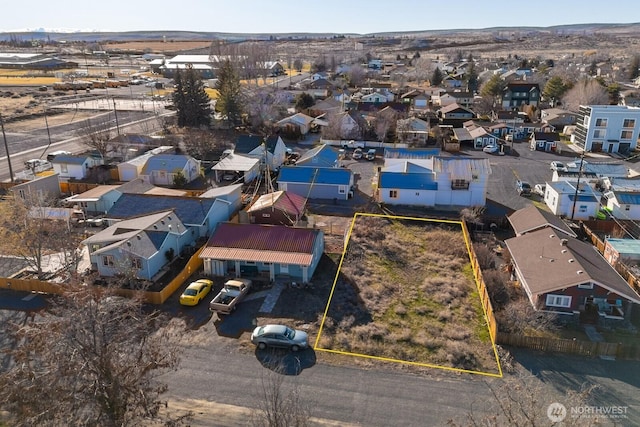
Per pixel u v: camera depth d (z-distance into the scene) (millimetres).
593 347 25391
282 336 25406
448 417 20922
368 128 75688
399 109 90062
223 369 24000
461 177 46375
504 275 33500
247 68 127125
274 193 43500
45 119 81000
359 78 142375
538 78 126812
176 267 34250
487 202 48438
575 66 168625
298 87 125500
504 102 102000
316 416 20875
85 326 15594
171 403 21562
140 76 155500
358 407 21500
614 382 23391
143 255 31953
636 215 43156
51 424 15297
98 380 15055
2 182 51344
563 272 29516
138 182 48188
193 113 79000
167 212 37406
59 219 38812
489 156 66875
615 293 28047
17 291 31219
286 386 22750
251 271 33000
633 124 68625
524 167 61094
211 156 65562
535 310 28766
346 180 49312
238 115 80375
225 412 21047
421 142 72062
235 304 29344
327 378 23422
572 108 94188
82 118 87812
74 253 34750
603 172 53156
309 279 32688
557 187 45688
